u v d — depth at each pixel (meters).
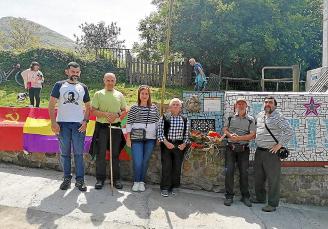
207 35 18.95
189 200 6.27
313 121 6.97
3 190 5.95
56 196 5.83
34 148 7.11
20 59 17.45
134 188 6.39
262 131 6.20
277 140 6.10
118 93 6.44
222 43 19.03
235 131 6.38
